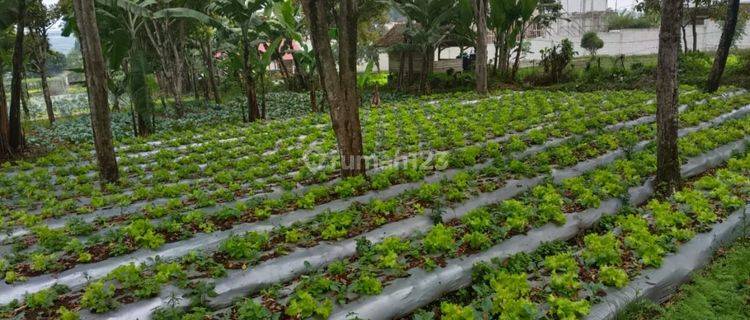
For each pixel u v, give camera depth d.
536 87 25.77
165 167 12.34
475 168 10.43
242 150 13.52
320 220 7.71
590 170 9.98
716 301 5.46
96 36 10.06
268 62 19.42
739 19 33.44
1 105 14.45
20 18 14.04
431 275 5.98
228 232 7.59
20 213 8.65
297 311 5.25
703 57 25.41
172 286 5.86
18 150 15.12
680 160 10.21
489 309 5.25
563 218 7.35
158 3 20.23
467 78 27.64
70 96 39.28
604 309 5.29
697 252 6.46
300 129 15.97
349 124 9.44
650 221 7.41
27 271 6.45
